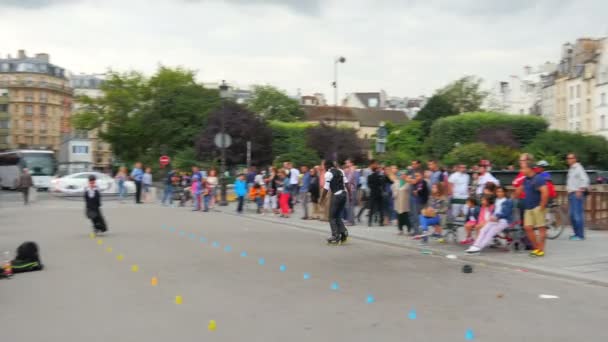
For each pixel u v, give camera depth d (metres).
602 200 17.12
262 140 49.31
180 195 30.67
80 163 53.94
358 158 58.53
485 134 48.84
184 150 54.22
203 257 12.10
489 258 11.76
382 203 18.64
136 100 64.44
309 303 8.01
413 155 59.00
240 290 8.84
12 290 8.84
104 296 8.41
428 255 12.67
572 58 81.94
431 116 74.56
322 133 58.97
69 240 14.85
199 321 7.04
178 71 64.19
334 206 14.49
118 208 27.02
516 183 12.81
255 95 92.50
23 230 17.23
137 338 6.34
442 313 7.49
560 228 15.12
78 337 6.39
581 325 6.97
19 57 119.00
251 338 6.34
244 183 24.77
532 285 9.35
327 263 11.50
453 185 14.57
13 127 112.12
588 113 76.25
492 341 6.30
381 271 10.61
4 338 6.39
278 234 16.72
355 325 6.89
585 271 10.26
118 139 64.62
